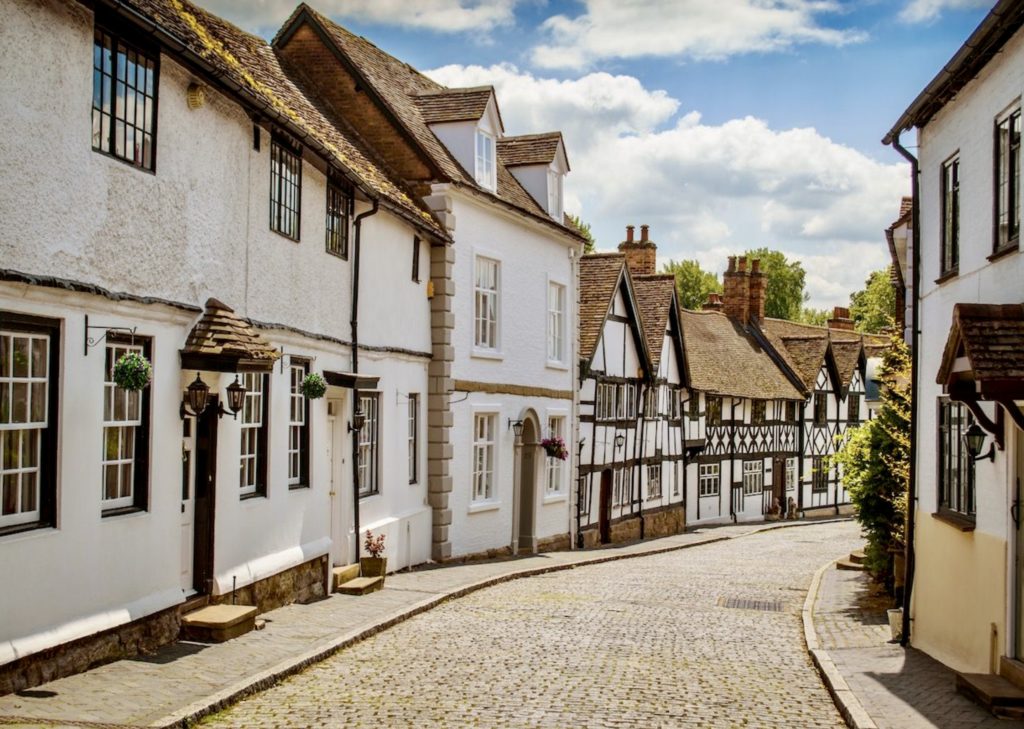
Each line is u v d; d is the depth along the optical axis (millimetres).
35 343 8328
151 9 9773
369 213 15609
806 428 47094
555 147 25109
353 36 22344
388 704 8820
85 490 8836
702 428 39031
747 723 8586
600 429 29391
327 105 20062
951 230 11703
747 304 48156
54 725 7156
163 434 10172
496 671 10398
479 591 16844
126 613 9422
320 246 14305
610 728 8250
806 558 25156
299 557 13461
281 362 12961
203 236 10883
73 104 8555
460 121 21391
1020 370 8602
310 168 13875
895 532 15562
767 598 17125
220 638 10594
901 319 18062
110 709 7781
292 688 9336
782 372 46562
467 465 20969
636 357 32312
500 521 22641
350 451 15617
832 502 49688
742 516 42281
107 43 9172
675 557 25422
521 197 24109
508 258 22703
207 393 10477
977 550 10250
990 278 10062
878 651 12008
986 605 9953
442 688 9531
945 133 11695
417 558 19125
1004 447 9539
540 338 24453
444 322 19812
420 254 19203
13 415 8055
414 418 19406
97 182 8922
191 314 10586
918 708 8898
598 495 29359
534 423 24297
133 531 9609
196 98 10516
